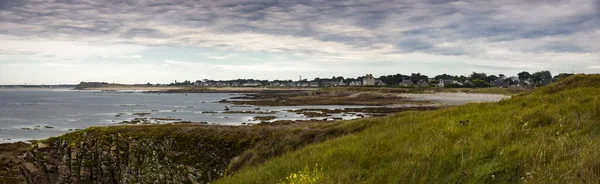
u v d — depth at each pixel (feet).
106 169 70.33
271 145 59.52
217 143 64.75
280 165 35.68
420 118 49.26
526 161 21.33
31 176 73.05
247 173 38.55
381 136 37.88
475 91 361.51
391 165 25.61
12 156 100.94
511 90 352.08
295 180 25.50
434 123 39.60
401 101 292.81
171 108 279.08
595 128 26.61
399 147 30.22
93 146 72.74
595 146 20.94
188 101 393.70
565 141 23.44
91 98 494.59
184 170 63.98
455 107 52.70
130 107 296.10
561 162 20.08
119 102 381.81
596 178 16.90
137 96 570.46
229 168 57.26
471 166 22.72
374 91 416.26
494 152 23.90
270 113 214.07
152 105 321.73
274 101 324.39
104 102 382.83
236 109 254.47
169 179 64.59
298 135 59.93
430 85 545.03
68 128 165.07
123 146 70.95
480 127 32.73
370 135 41.88
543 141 24.30
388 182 23.02
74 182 71.31
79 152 72.54
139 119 191.52
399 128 42.37
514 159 21.94
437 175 22.59
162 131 70.08
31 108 291.17
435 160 24.68
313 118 182.09
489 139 27.48
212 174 62.18
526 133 28.43
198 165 63.57
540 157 21.03
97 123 180.04
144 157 68.28
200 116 204.64
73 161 72.08
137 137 70.08
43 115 227.20
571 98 42.88
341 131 58.95
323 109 231.30
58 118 207.62
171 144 67.26
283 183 26.71
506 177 20.61
